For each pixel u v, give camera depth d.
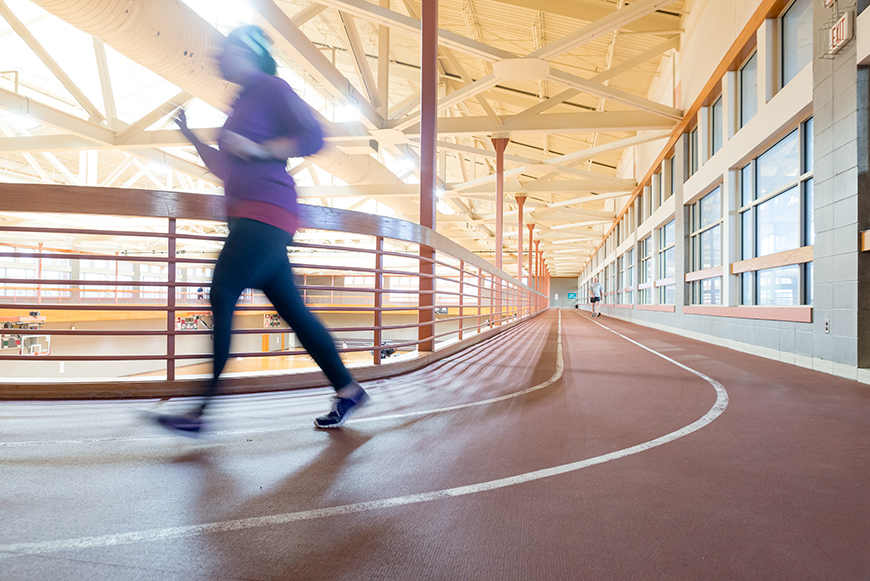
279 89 2.14
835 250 5.48
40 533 1.45
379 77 13.01
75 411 3.01
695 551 1.42
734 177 9.46
